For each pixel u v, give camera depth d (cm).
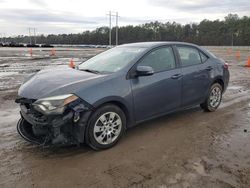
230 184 330
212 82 598
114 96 414
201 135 483
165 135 481
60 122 370
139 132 493
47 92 383
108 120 420
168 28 11369
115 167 369
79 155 402
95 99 393
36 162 380
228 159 394
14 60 2178
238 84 1014
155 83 472
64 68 511
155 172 356
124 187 323
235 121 562
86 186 325
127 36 11412
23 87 426
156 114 491
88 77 422
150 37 11281
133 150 420
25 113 400
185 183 332
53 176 346
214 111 630
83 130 390
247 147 435
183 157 398
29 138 400
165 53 513
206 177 345
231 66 1741
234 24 9956
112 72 445
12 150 414
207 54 605
